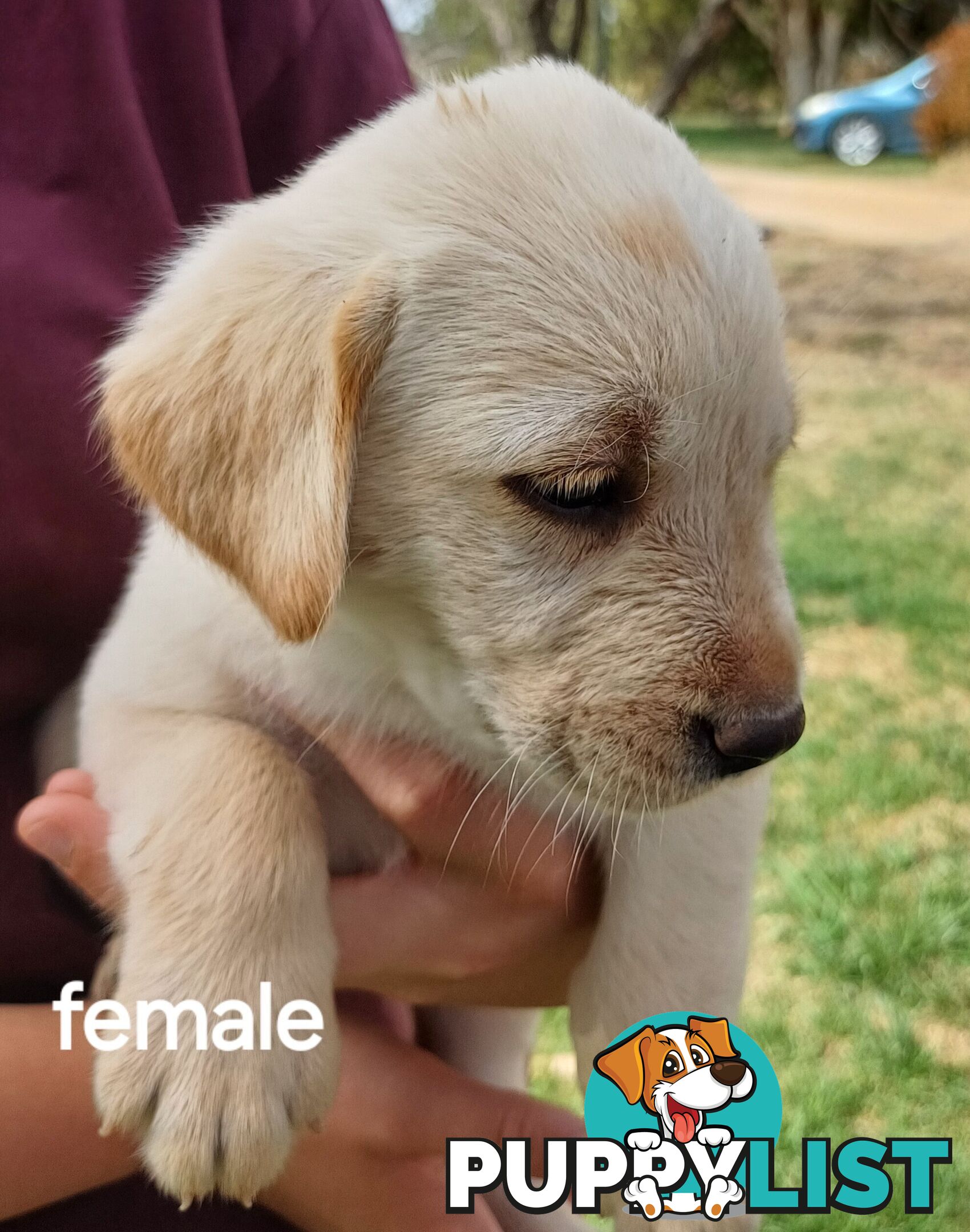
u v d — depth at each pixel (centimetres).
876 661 76
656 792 23
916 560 90
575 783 24
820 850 59
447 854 26
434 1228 27
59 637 29
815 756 66
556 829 27
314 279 23
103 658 28
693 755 23
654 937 28
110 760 27
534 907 27
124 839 25
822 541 94
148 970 24
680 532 23
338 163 25
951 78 273
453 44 415
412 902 26
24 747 30
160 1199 27
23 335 26
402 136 25
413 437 23
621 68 475
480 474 23
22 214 28
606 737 23
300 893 24
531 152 24
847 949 54
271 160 34
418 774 26
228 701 27
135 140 29
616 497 23
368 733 27
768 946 55
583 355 22
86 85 29
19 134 28
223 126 31
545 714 24
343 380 22
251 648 27
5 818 29
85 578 28
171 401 23
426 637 25
